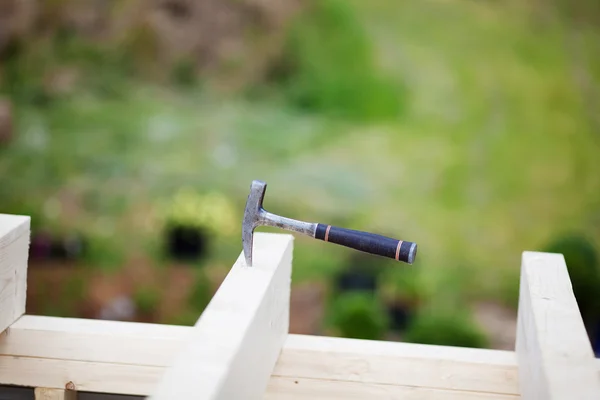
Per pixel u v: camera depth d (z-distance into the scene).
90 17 11.50
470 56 11.27
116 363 2.23
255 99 11.53
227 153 10.29
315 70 11.45
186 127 10.83
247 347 1.71
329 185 9.74
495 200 9.77
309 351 2.24
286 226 2.02
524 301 2.11
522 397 2.07
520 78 11.06
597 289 6.93
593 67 11.03
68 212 9.23
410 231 9.19
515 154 10.36
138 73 11.56
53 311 7.86
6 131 10.27
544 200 9.84
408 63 11.33
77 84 11.42
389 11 11.59
